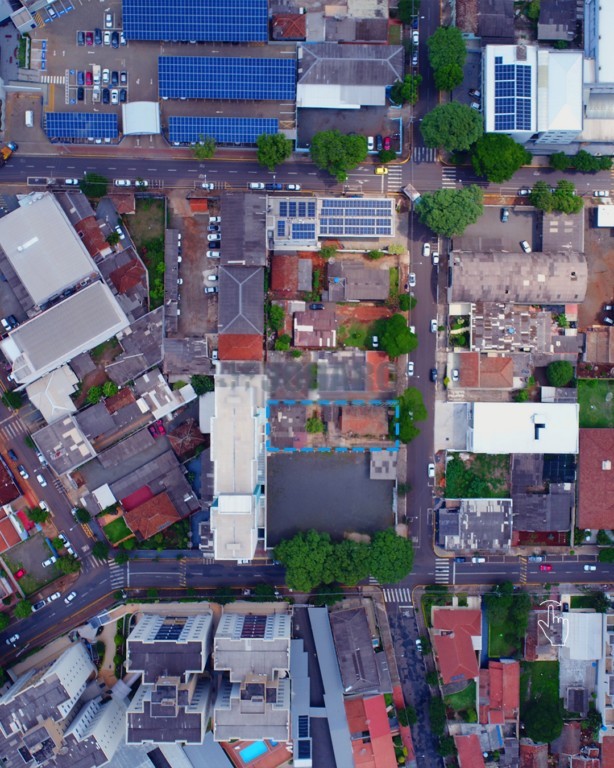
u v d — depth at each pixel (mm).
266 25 118625
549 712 119562
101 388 120250
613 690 120125
